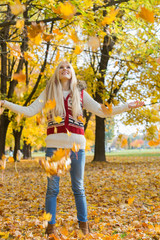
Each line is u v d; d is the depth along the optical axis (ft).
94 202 15.57
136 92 36.55
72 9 5.01
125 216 12.15
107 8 13.12
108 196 17.34
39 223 10.87
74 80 9.40
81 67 37.42
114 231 10.05
